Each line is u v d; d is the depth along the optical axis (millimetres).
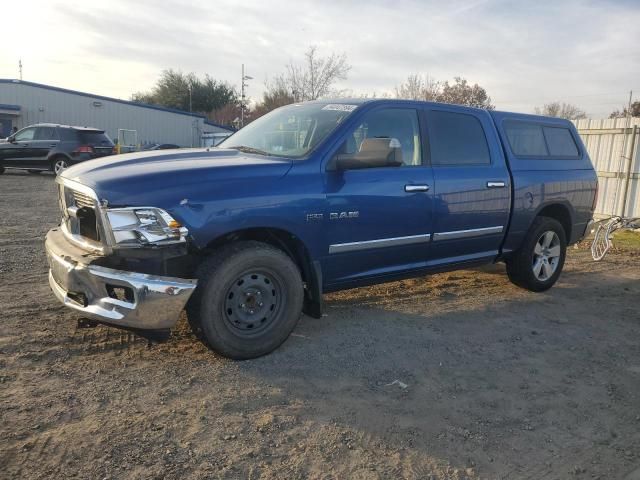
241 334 3930
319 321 4977
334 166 4273
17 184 15969
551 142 6340
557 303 5961
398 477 2768
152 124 37344
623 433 3307
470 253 5500
